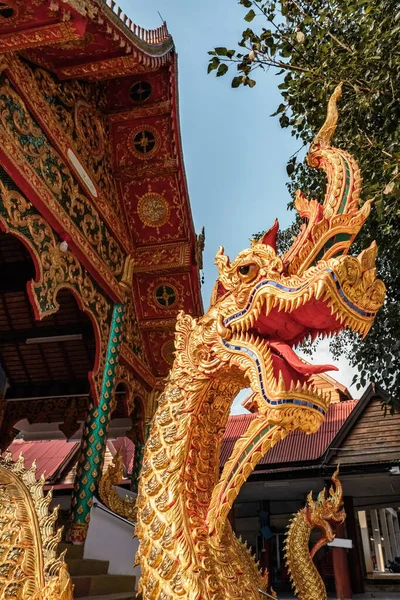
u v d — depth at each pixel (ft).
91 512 22.39
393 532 90.33
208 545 6.95
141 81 27.84
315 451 39.04
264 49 19.75
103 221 26.53
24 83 19.45
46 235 20.52
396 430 36.83
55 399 38.60
